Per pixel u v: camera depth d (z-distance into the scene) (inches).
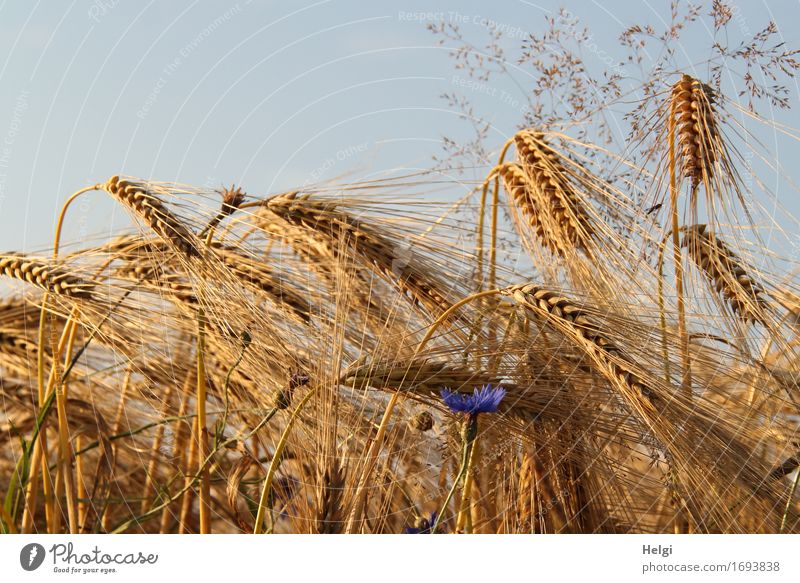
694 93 179.2
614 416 153.5
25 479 156.3
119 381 173.9
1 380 181.5
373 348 156.9
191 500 171.5
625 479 157.9
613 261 182.5
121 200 157.3
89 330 157.5
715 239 178.2
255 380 156.4
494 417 150.3
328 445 140.0
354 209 171.5
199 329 155.2
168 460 172.6
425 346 155.6
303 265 173.9
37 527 169.5
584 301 159.2
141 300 156.3
